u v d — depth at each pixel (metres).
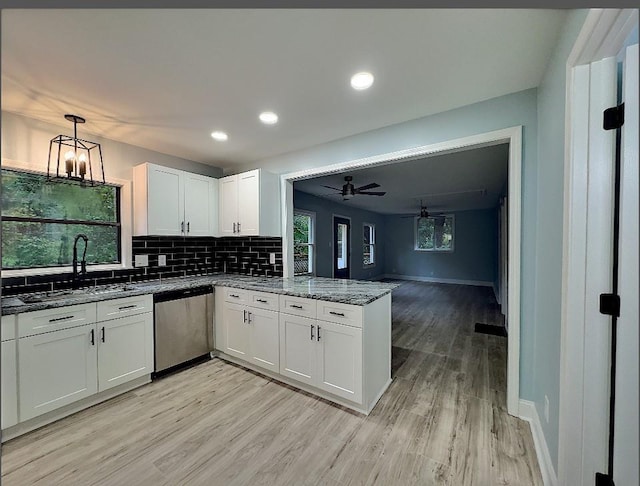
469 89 1.97
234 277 3.52
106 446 1.78
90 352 2.19
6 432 1.84
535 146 1.95
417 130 2.42
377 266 9.41
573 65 1.19
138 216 3.01
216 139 2.89
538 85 1.91
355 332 2.12
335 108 2.24
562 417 1.27
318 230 6.49
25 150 2.36
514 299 2.03
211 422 2.01
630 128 1.04
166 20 1.33
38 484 1.50
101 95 2.03
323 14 1.31
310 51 1.58
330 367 2.25
